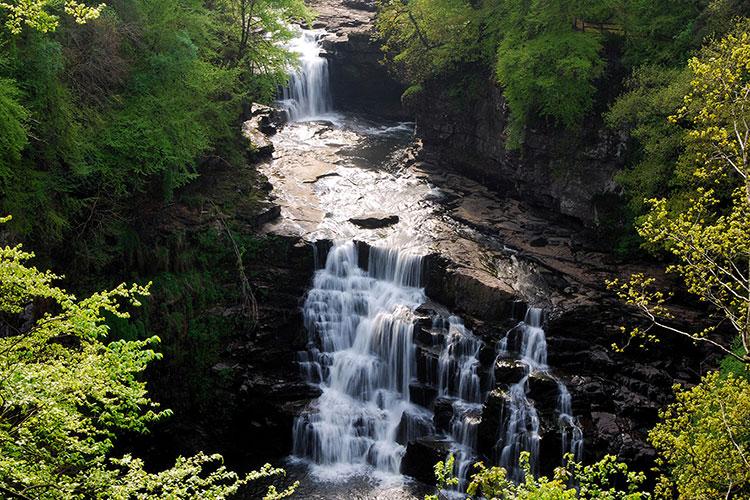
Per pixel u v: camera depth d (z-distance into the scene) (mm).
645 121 35156
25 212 28719
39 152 29344
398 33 53938
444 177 47500
